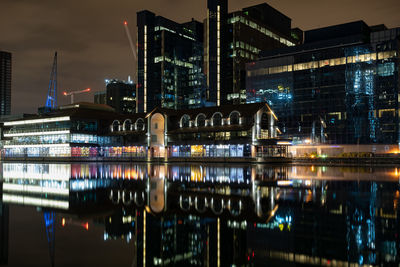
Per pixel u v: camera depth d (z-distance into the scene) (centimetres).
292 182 2773
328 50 10250
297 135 10550
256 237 1016
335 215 1341
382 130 9288
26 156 11188
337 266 774
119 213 1396
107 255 857
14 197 1912
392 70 9250
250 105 8544
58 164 7269
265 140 7919
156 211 1429
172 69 19475
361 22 11019
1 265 777
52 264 786
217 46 16512
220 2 16575
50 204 1641
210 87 16675
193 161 8394
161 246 933
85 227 1151
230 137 8419
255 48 16775
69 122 10044
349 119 9762
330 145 10000
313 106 10394
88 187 2420
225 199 1777
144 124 9925
